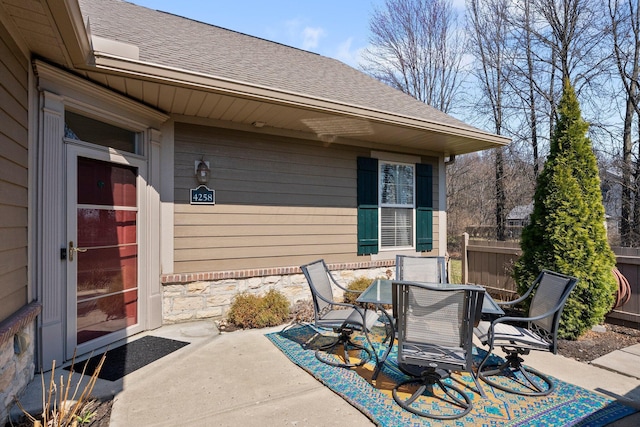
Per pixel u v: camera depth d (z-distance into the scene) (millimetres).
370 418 2371
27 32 2465
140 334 3975
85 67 2971
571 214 4105
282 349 3584
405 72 17031
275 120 4699
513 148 12938
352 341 3885
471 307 2350
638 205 10875
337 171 5758
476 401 2611
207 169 4570
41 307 2898
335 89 5375
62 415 2104
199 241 4586
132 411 2430
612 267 4102
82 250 3236
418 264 4371
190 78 3398
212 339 3861
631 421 2379
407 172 6621
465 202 16938
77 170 3260
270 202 5125
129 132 3939
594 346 3793
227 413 2426
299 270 5285
